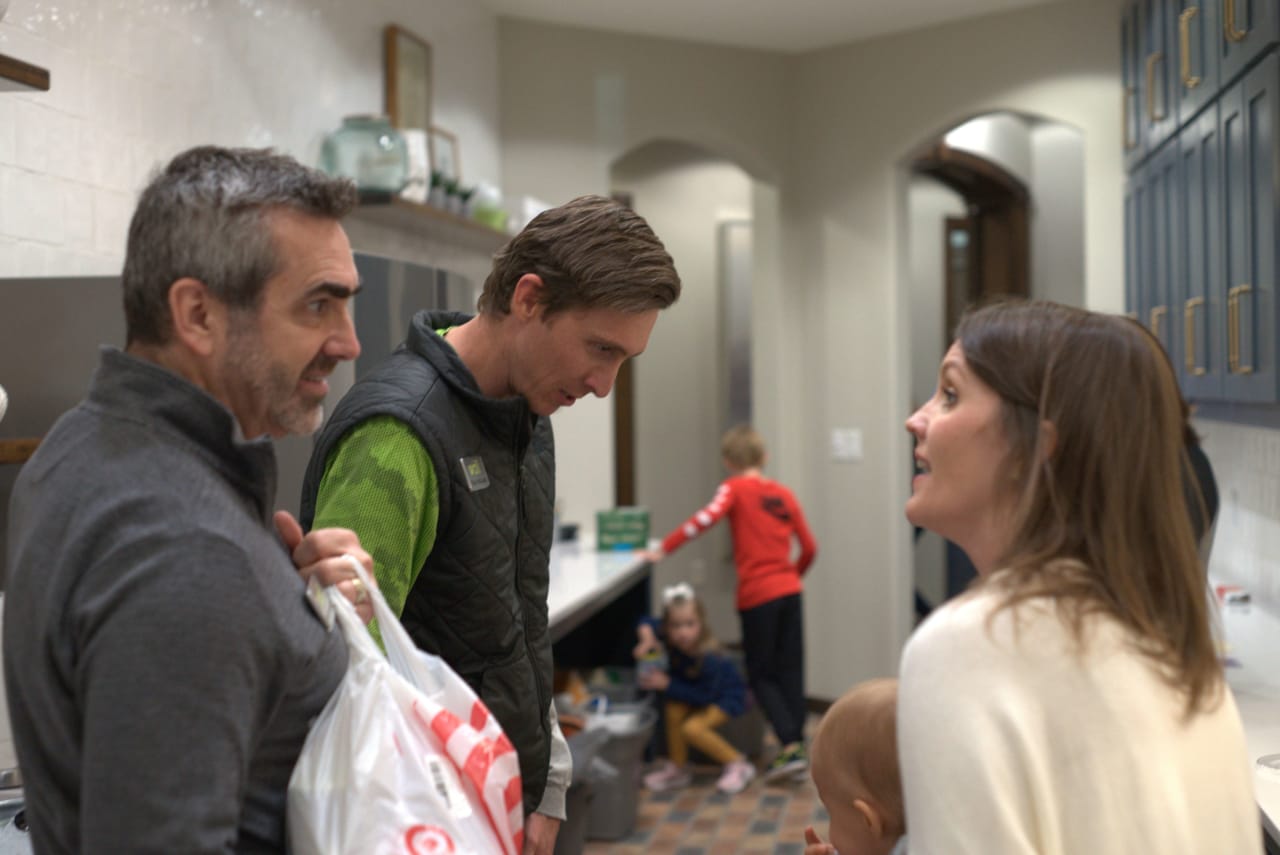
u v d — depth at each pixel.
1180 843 0.90
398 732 1.05
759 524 4.52
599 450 5.12
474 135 4.71
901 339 5.20
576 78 5.05
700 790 4.42
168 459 0.97
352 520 1.35
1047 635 0.91
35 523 0.96
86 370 2.29
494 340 1.51
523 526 1.60
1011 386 1.01
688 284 6.75
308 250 1.03
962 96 4.96
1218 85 3.04
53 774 0.98
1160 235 3.73
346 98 3.73
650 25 5.03
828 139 5.32
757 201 5.67
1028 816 0.90
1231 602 3.41
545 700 1.63
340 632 1.10
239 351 1.02
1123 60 4.27
